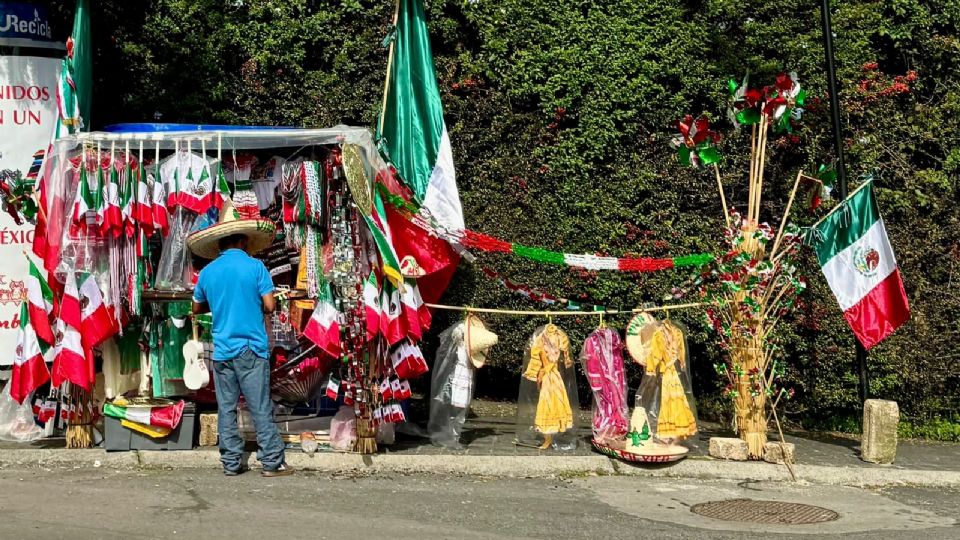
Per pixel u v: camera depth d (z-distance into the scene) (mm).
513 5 10359
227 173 8781
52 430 8328
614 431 8547
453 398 8547
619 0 10336
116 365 8172
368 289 7883
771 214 10250
